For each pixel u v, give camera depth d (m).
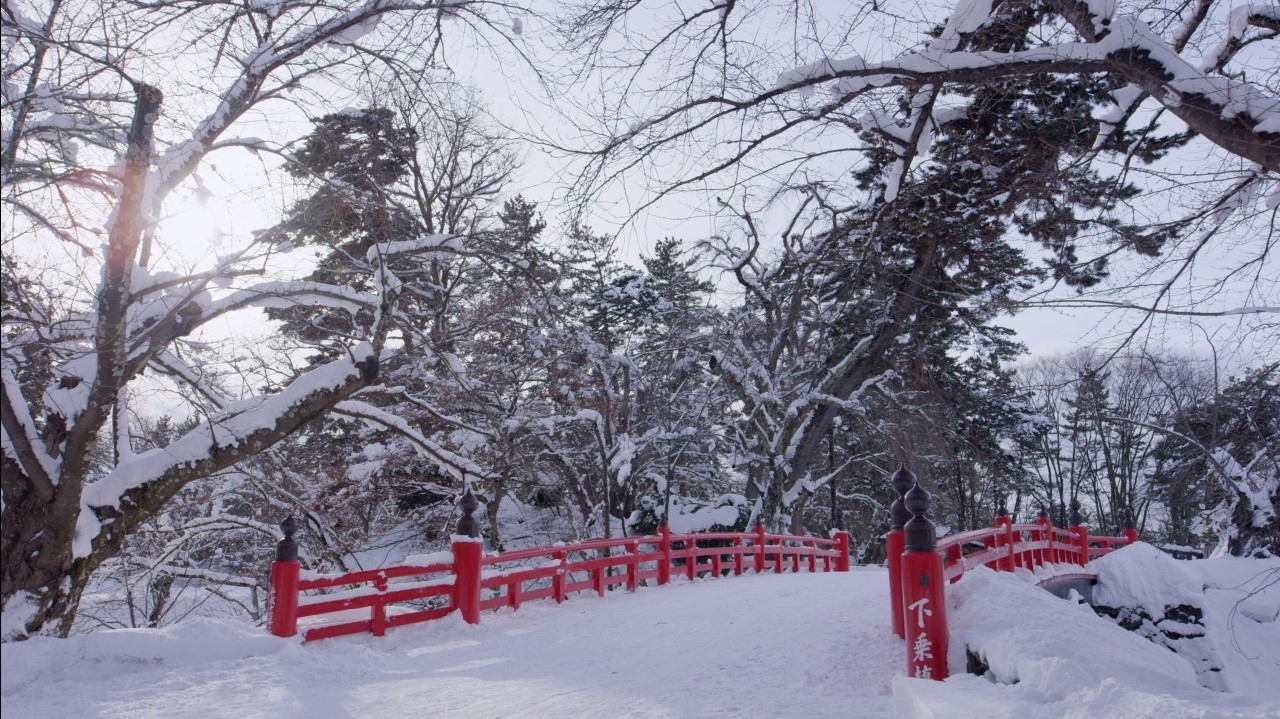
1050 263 7.95
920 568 6.67
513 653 9.65
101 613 21.67
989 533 12.01
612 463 22.08
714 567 18.50
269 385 16.38
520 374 21.59
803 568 26.78
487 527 21.95
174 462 9.12
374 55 9.44
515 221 19.50
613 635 10.75
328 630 9.70
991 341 27.83
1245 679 12.18
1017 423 31.69
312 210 10.59
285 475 18.48
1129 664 5.38
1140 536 33.22
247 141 9.45
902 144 7.12
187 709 6.70
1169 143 8.08
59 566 8.15
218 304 10.02
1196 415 8.74
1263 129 5.18
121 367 8.19
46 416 8.48
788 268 10.63
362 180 12.00
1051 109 7.94
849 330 23.06
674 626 11.28
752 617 11.66
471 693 7.49
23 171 7.98
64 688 7.11
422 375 19.16
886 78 6.45
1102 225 7.39
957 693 5.28
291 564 9.31
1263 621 13.29
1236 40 6.36
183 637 8.22
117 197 8.45
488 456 20.53
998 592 7.16
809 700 6.79
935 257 9.56
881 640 8.91
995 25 6.97
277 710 6.77
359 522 22.86
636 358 26.75
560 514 27.17
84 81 8.59
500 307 18.11
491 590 20.83
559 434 23.28
